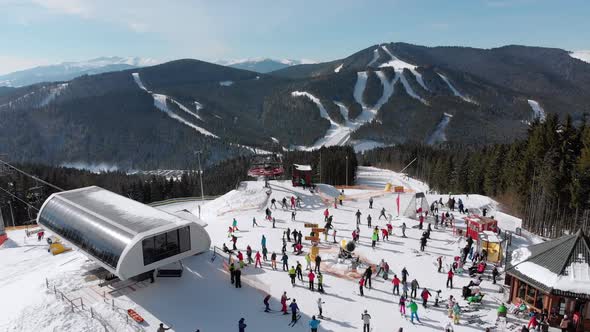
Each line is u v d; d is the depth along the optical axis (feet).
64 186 357.00
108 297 92.58
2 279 118.83
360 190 216.74
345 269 110.63
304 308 91.35
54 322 81.56
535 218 178.70
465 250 112.78
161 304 90.43
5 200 276.00
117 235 94.58
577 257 86.07
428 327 83.87
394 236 139.13
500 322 83.82
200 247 104.27
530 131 237.66
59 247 144.56
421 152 518.78
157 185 388.16
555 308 83.66
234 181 460.96
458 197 207.41
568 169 178.50
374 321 86.07
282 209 175.83
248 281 102.83
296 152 526.57
